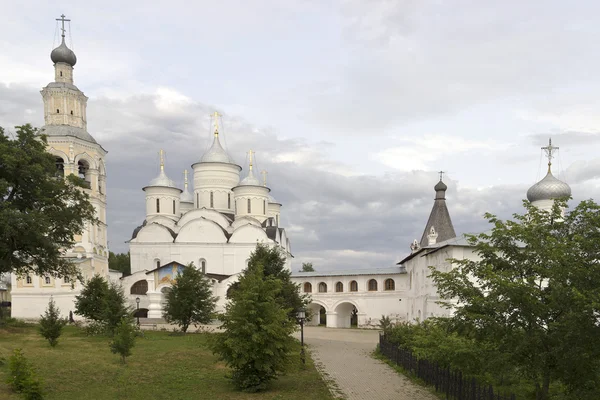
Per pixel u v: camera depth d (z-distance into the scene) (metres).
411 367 23.58
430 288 42.00
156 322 48.56
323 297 62.22
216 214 67.00
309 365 25.70
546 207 46.50
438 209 60.09
